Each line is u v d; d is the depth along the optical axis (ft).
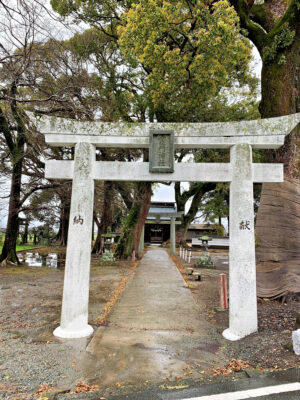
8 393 11.35
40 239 109.60
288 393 10.91
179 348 16.25
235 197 17.83
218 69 36.06
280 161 25.91
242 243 17.35
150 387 11.95
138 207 64.69
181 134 18.47
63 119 18.79
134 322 21.08
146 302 27.07
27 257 66.95
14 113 40.60
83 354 15.17
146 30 31.19
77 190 18.24
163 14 30.17
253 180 18.07
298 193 24.49
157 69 35.96
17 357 14.64
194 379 12.66
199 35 31.17
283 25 26.55
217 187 80.48
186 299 28.35
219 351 15.79
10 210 51.60
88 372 13.30
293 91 26.30
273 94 27.02
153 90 41.50
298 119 17.92
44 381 12.38
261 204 26.20
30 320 21.38
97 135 18.67
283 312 20.22
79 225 17.99
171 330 19.39
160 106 48.21
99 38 51.26
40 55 39.04
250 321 17.03
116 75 51.85
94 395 11.31
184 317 22.45
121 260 60.18
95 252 73.82
